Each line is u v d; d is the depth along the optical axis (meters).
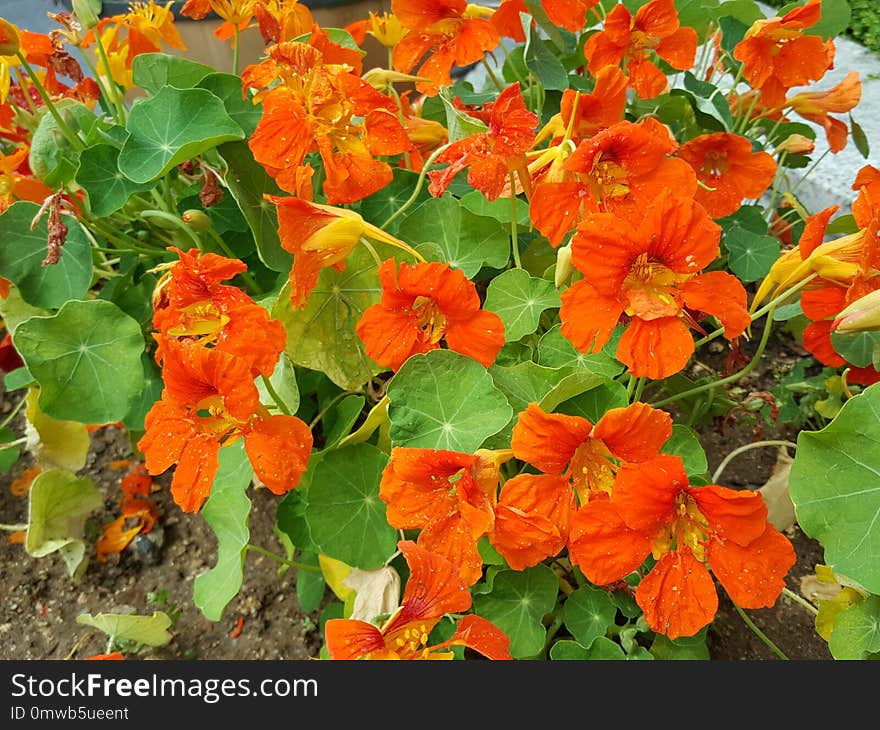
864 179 0.29
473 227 0.33
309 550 0.33
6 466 0.42
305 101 0.29
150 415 0.25
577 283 0.23
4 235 0.33
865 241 0.24
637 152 0.25
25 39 0.37
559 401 0.28
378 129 0.30
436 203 0.34
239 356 0.25
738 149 0.33
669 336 0.23
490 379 0.26
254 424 0.25
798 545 0.36
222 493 0.30
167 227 0.37
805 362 0.41
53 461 0.39
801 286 0.26
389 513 0.25
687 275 0.23
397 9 0.34
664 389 0.36
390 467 0.24
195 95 0.32
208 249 0.38
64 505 0.39
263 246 0.33
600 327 0.23
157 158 0.31
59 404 0.31
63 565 0.40
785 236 0.46
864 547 0.23
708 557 0.23
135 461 0.44
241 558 0.29
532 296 0.31
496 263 0.33
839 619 0.27
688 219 0.22
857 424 0.24
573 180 0.27
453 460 0.24
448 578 0.23
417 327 0.26
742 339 0.43
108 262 0.41
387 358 0.27
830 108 0.40
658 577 0.23
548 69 0.36
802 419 0.40
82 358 0.32
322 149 0.29
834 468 0.24
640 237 0.22
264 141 0.29
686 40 0.35
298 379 0.36
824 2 0.44
